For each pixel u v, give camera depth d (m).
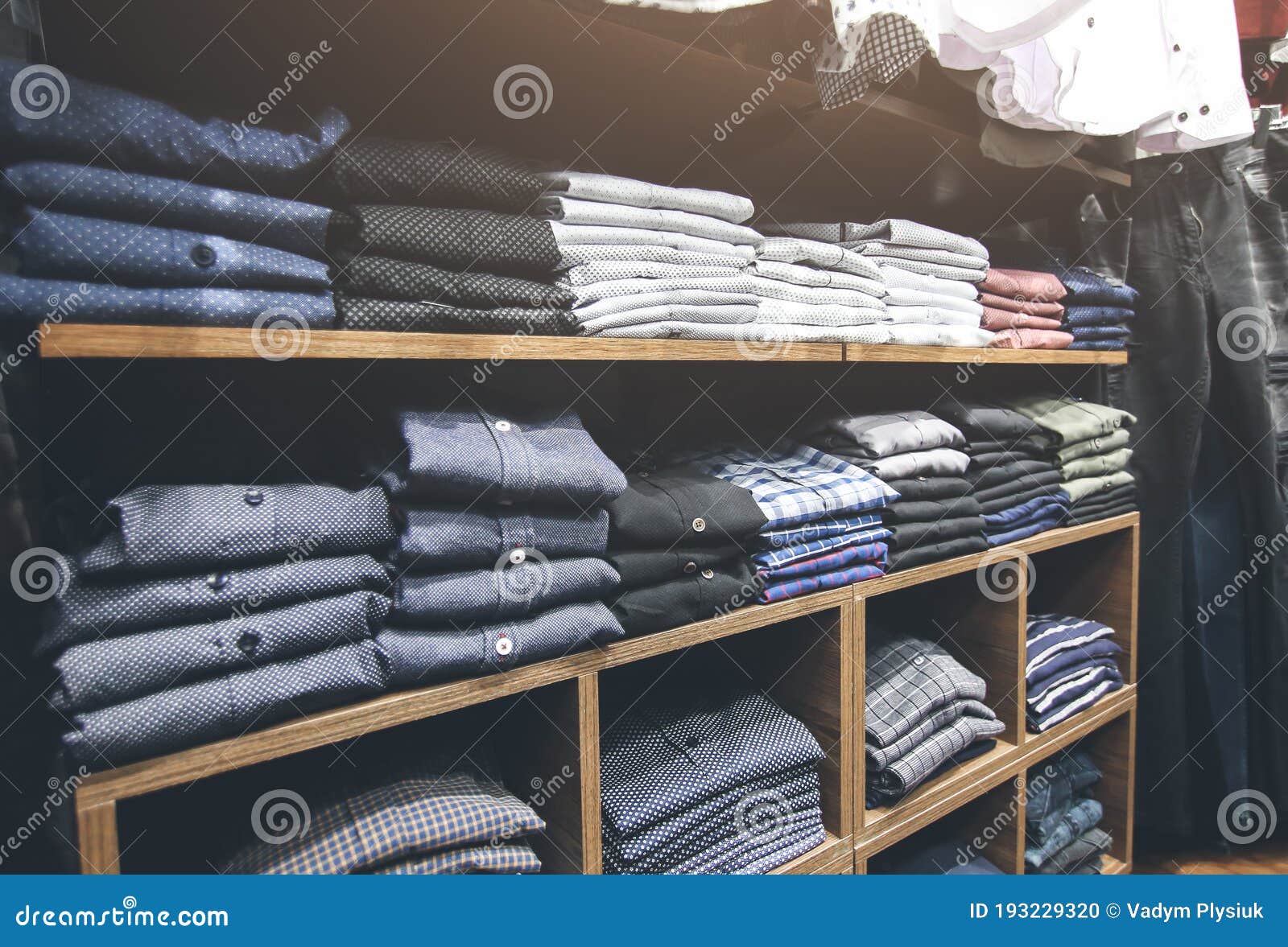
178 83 1.04
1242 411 1.95
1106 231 2.00
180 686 0.70
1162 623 1.99
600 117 1.25
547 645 0.89
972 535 1.44
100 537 0.74
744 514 1.08
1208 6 1.50
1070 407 1.75
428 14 0.89
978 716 1.48
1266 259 2.01
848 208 1.86
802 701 1.30
